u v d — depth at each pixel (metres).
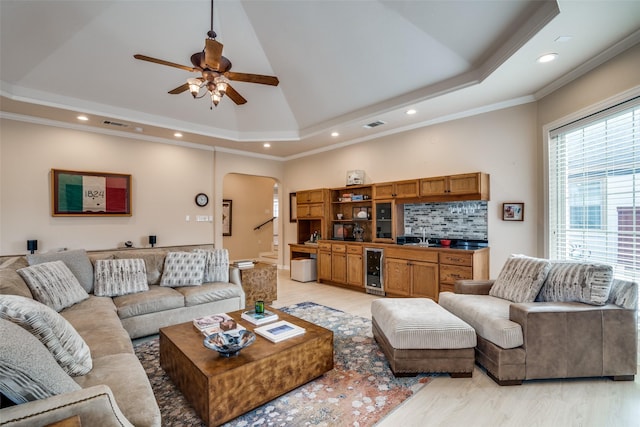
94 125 4.78
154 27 3.37
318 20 3.30
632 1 2.08
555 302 2.38
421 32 3.08
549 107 3.49
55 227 4.55
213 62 2.71
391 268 4.67
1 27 3.00
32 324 1.30
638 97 2.46
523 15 2.53
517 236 3.88
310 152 6.74
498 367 2.22
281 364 2.03
